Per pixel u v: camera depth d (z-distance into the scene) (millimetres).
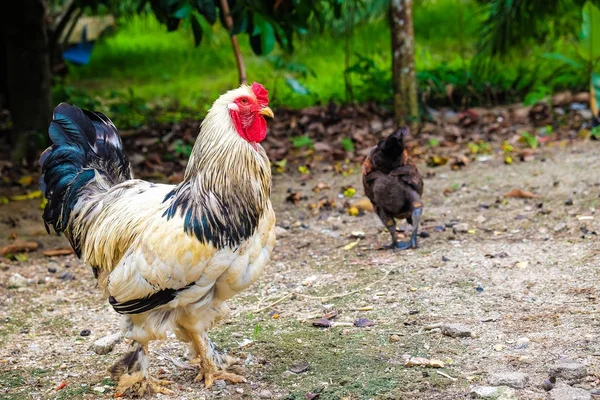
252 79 13930
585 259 5844
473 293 5441
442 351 4605
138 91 13891
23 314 5727
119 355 4961
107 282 4258
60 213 4547
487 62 12992
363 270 6090
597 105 9602
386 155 6250
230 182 4023
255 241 4168
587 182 7641
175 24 8969
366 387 4211
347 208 7762
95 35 17266
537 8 11297
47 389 4516
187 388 4426
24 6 9742
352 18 12773
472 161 8922
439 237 6672
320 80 13469
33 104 9992
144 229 4051
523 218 6910
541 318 4938
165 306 4141
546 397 3963
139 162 9516
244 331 5148
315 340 4914
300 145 9703
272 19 8586
